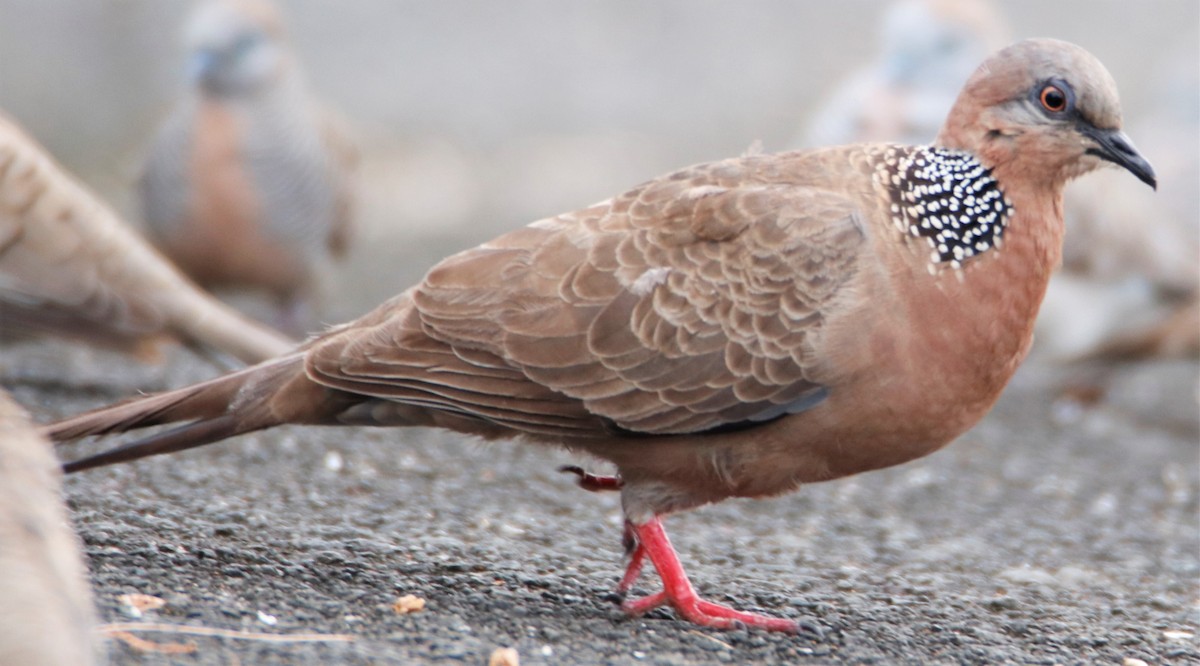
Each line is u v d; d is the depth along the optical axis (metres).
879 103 18.16
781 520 12.83
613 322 8.89
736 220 8.96
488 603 9.01
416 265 24.30
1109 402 18.61
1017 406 17.88
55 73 31.75
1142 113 32.41
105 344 12.68
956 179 8.95
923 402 8.80
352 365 8.97
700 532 12.15
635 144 31.81
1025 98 8.97
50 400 13.26
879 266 8.79
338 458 12.83
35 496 6.97
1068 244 17.41
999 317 8.88
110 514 9.91
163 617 7.91
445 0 38.09
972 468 15.10
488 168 30.31
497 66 35.53
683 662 8.24
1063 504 14.16
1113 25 38.00
